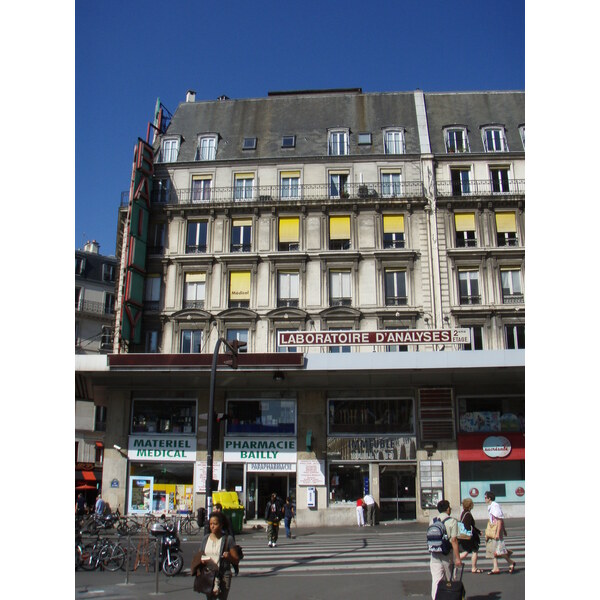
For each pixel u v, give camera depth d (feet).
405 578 36.99
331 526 82.48
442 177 106.42
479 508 82.79
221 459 87.20
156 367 84.23
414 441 85.66
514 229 101.91
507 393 85.92
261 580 37.52
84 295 153.38
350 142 112.88
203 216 105.50
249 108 122.52
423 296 98.17
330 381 87.15
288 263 101.14
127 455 88.74
